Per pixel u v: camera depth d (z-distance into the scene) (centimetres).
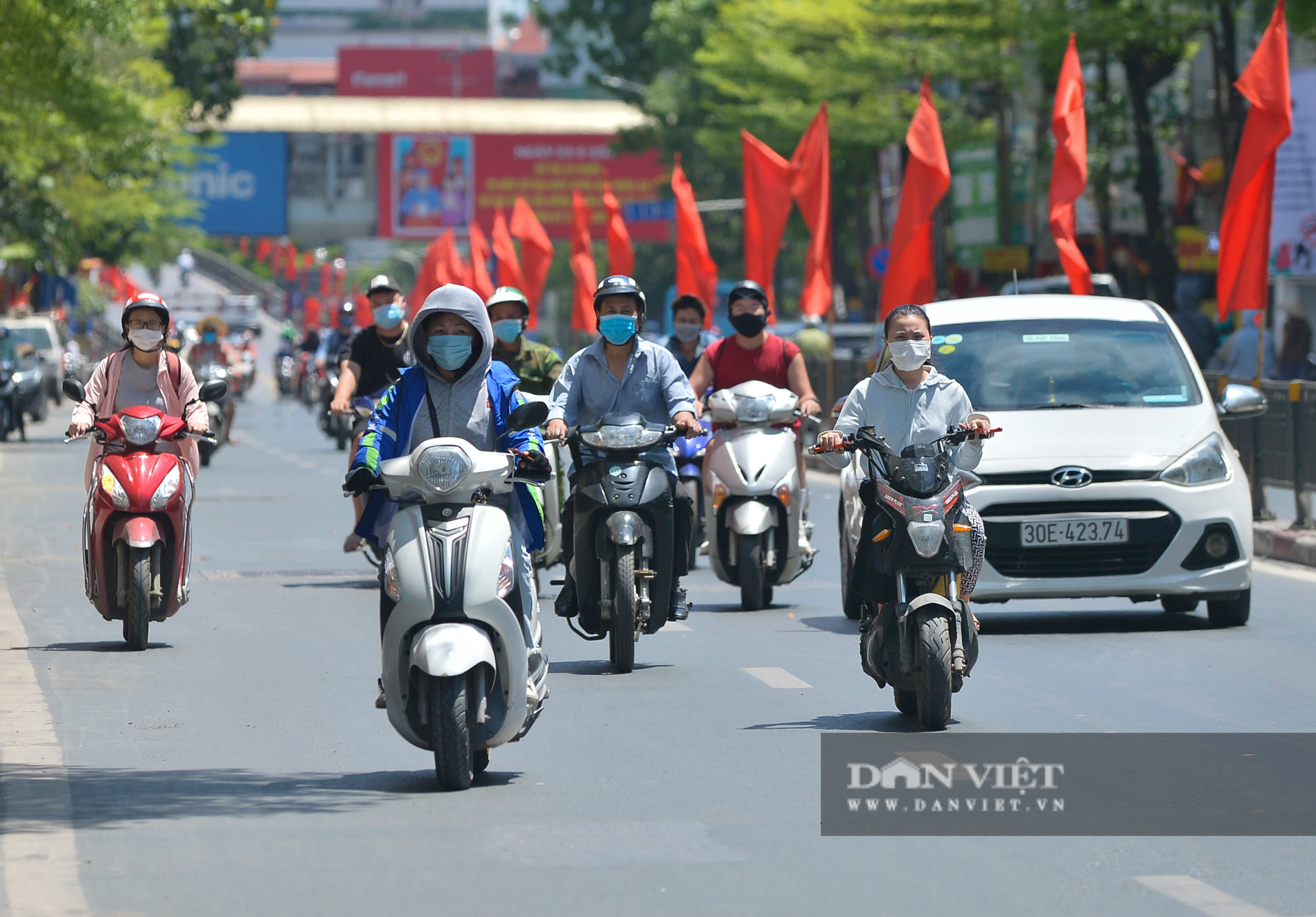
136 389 3238
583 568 2964
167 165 13775
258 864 1761
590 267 9556
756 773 2167
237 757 2283
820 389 9100
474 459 2050
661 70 18575
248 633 3378
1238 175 5278
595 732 2434
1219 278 5325
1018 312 3741
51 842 1841
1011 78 11006
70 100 7969
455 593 2033
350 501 6350
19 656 3088
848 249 16450
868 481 2470
